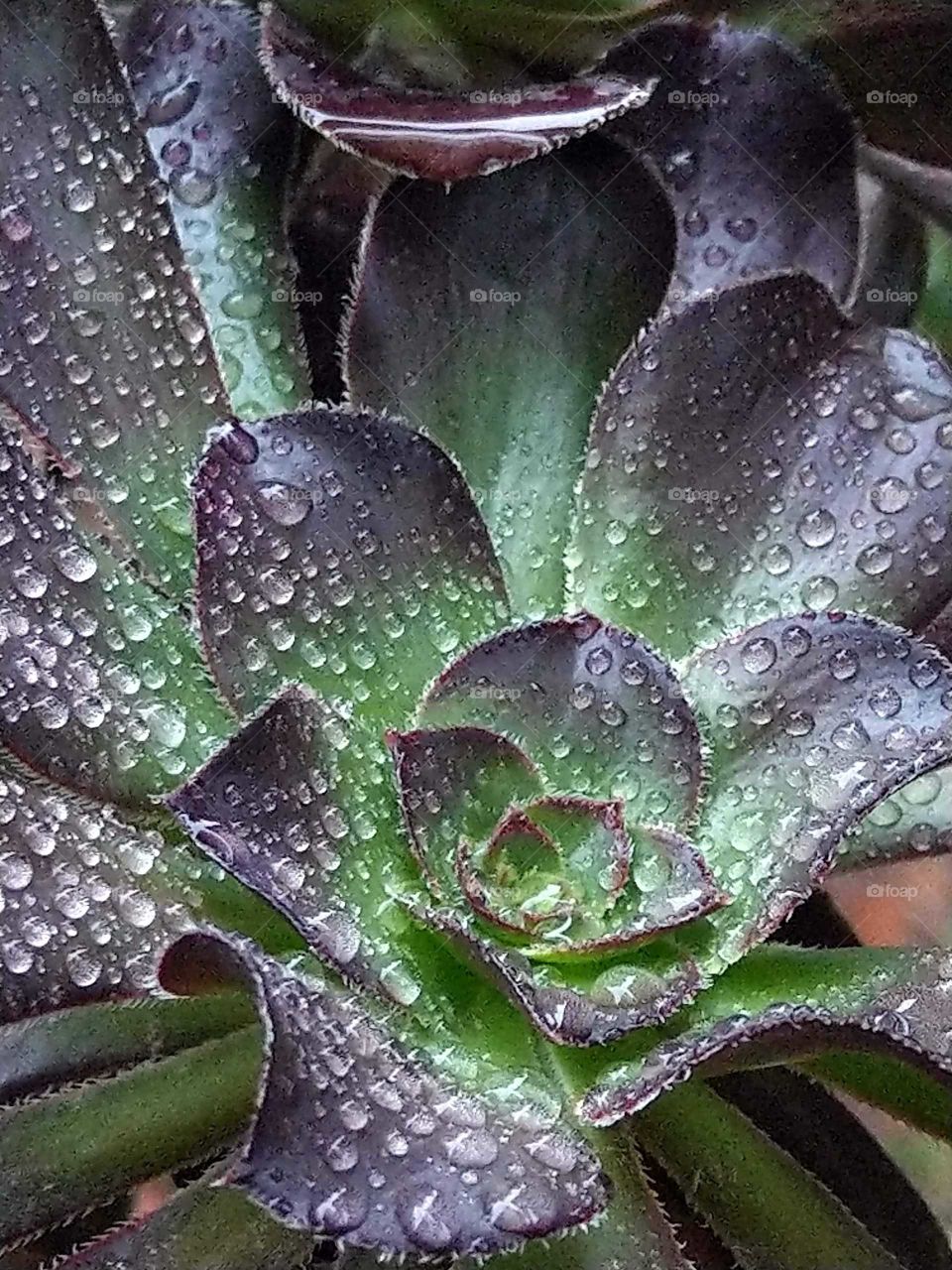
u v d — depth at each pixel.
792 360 0.24
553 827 0.22
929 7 0.28
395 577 0.24
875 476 0.24
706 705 0.23
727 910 0.22
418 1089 0.21
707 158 0.27
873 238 0.30
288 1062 0.19
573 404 0.26
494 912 0.22
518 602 0.25
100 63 0.25
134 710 0.24
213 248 0.27
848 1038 0.21
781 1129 0.25
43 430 0.25
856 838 0.24
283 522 0.23
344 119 0.25
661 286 0.26
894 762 0.22
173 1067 0.24
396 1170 0.20
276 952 0.23
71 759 0.23
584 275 0.26
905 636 0.23
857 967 0.23
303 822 0.22
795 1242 0.24
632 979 0.22
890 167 0.30
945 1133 0.23
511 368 0.26
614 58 0.27
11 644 0.23
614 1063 0.22
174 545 0.25
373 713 0.24
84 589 0.24
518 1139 0.21
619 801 0.22
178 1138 0.24
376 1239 0.19
